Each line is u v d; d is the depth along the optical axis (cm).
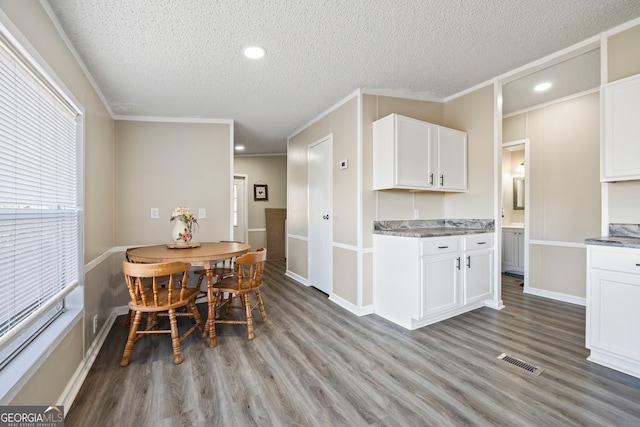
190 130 359
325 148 370
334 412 160
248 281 281
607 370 195
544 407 160
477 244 297
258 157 660
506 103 366
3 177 117
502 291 390
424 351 225
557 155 356
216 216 363
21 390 119
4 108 118
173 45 212
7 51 119
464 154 328
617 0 182
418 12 186
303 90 302
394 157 283
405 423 151
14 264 124
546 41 226
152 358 219
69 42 193
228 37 205
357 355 221
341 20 192
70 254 183
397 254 279
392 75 276
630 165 197
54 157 163
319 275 396
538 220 371
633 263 183
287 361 213
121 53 217
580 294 335
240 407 165
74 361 179
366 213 307
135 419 155
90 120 232
